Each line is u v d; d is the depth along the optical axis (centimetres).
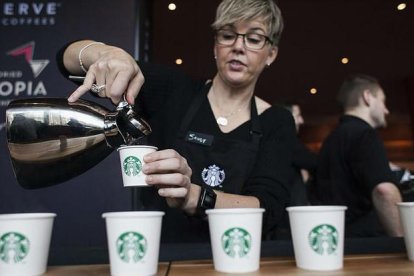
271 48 119
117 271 62
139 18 193
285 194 109
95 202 179
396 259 73
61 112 77
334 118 594
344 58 361
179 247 84
